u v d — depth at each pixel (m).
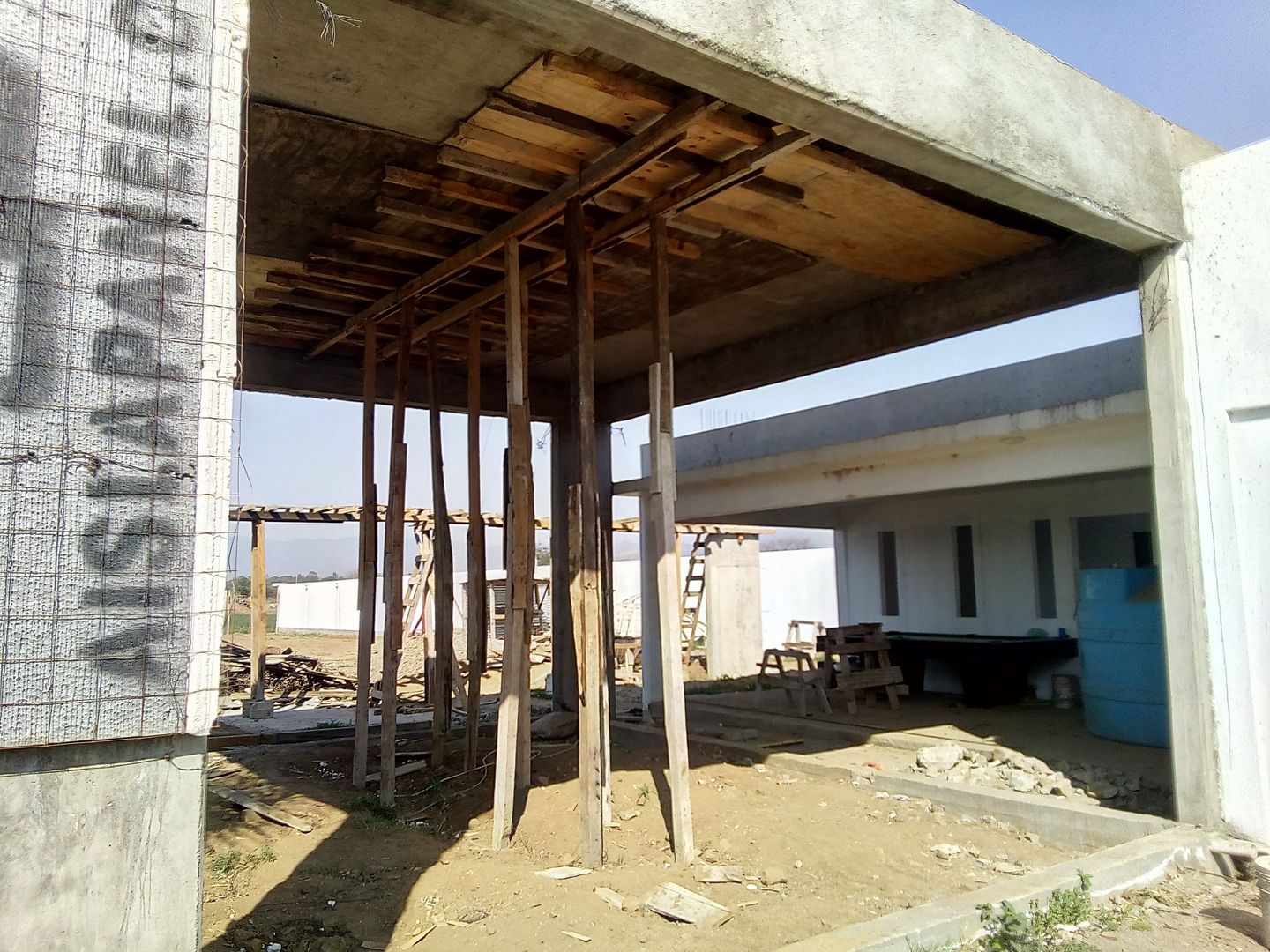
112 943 2.41
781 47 4.01
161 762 2.53
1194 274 5.67
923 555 12.85
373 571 7.79
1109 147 5.47
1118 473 9.82
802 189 5.96
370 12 4.13
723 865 5.41
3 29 2.41
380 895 4.88
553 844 5.86
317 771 8.27
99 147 2.53
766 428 11.72
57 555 2.39
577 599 5.59
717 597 17.98
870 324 8.38
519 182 5.71
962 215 6.36
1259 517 5.30
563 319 8.45
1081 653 8.50
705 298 8.20
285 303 8.01
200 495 2.60
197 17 2.71
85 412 2.46
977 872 5.34
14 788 2.34
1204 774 5.37
